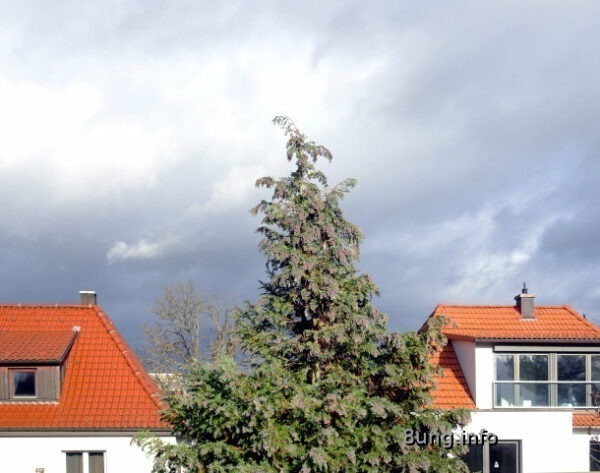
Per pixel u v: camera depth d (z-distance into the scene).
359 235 13.16
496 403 18.03
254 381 11.54
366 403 11.37
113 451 16.03
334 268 12.59
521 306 19.89
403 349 12.11
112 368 17.84
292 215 12.67
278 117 13.13
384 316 12.53
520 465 17.72
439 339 12.53
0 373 16.67
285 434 10.88
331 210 13.09
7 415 16.23
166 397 12.71
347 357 12.74
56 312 19.59
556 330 19.00
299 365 12.67
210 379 12.07
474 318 19.91
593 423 17.88
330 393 11.12
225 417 11.35
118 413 16.42
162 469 11.91
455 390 18.58
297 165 13.18
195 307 34.78
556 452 17.72
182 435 12.54
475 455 17.75
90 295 20.88
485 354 18.19
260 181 13.00
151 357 34.12
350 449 10.89
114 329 19.75
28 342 17.47
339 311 12.34
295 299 12.65
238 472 10.66
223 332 33.81
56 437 16.05
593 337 17.98
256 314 12.84
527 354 18.30
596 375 18.30
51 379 16.73
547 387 18.20
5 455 15.97
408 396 12.44
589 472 17.56
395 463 11.72
